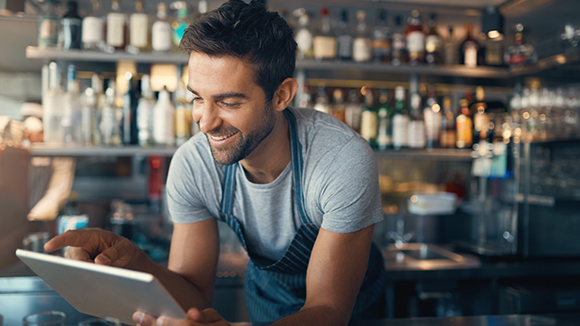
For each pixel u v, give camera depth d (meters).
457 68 2.20
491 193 2.23
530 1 1.90
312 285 0.88
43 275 0.67
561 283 1.99
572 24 2.02
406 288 1.96
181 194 1.00
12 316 1.56
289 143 0.94
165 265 1.78
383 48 2.17
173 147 1.93
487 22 1.78
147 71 2.14
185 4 1.98
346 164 0.88
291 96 0.83
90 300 0.68
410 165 2.67
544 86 2.46
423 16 2.24
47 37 1.82
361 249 0.90
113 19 1.90
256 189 0.96
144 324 0.64
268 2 2.04
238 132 0.75
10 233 1.67
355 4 2.09
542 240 2.05
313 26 2.32
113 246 0.78
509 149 2.09
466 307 2.04
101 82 2.15
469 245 2.24
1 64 1.90
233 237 2.17
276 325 0.72
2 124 1.66
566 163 2.09
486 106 2.30
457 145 2.27
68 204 2.21
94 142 1.93
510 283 1.98
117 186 2.60
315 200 0.94
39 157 2.18
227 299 1.74
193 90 0.72
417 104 2.23
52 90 1.89
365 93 2.35
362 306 1.21
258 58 0.71
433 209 2.42
